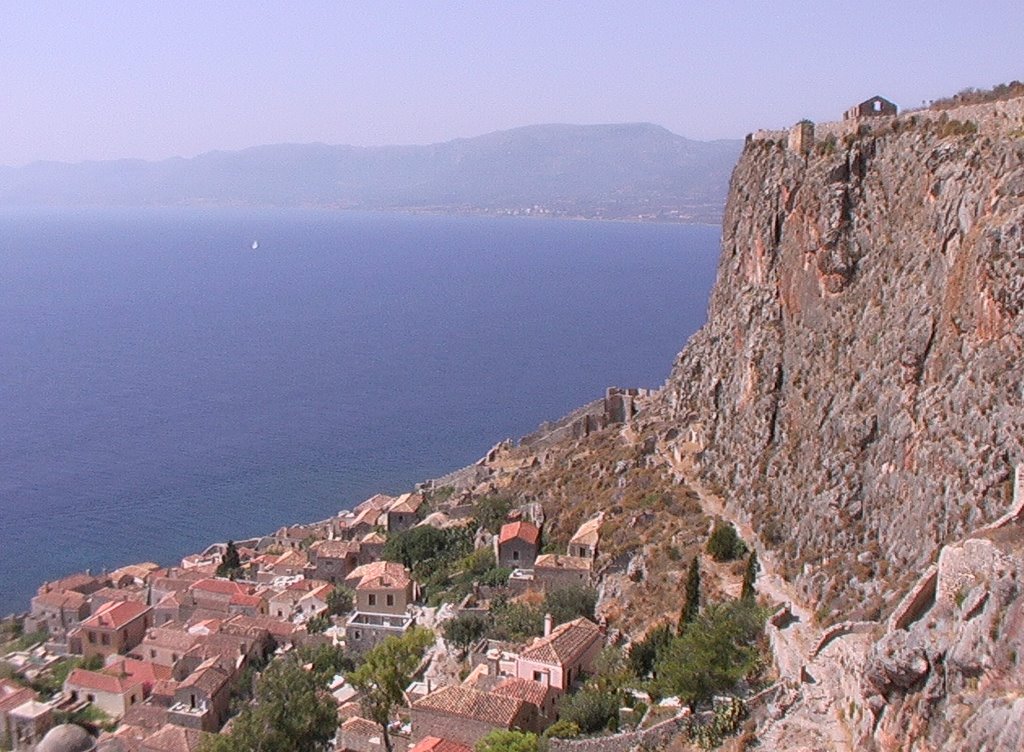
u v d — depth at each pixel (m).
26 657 126.56
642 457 122.94
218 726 106.44
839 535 75.38
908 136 82.50
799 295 94.56
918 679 44.25
